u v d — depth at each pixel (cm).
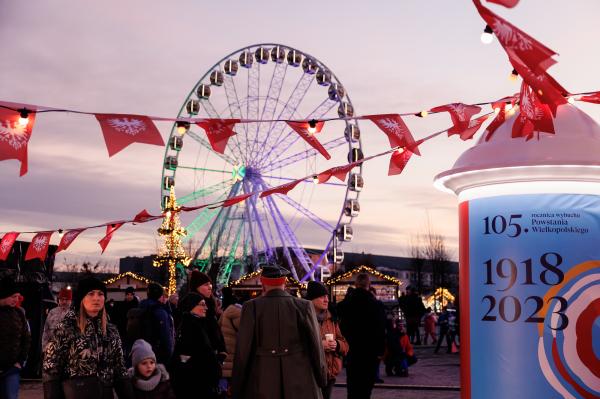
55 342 549
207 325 689
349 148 3372
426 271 8638
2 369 765
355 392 913
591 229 470
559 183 471
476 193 495
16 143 448
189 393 660
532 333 464
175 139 3375
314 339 610
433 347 2661
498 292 476
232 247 3566
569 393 457
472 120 568
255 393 600
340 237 3359
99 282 563
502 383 470
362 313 912
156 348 1011
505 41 355
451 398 1195
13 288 781
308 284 812
